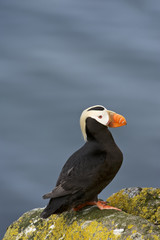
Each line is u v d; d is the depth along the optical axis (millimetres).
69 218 6359
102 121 6445
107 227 5734
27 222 6902
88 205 6523
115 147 6480
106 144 6449
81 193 6312
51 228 6461
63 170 6543
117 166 6438
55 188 6340
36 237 6520
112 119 6445
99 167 6320
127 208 6508
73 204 6324
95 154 6418
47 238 6352
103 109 6527
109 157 6383
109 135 6512
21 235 6719
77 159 6469
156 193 6566
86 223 6047
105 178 6406
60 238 6176
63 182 6340
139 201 6457
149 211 6305
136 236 5422
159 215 6219
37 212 7051
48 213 6184
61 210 6277
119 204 6609
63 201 6238
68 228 6191
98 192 6480
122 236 5492
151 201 6430
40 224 6695
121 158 6473
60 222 6410
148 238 5359
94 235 5750
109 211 6203
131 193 6645
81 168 6352
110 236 5566
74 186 6281
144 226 5535
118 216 5855
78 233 5973
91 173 6305
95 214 6184
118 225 5672
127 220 5711
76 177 6316
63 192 6242
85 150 6516
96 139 6496
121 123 6383
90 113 6516
